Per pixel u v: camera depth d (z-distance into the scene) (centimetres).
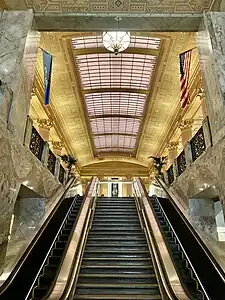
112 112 1531
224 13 558
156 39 919
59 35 842
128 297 403
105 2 571
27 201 757
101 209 826
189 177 744
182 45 870
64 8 578
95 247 573
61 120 1388
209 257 448
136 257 530
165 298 373
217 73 504
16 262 461
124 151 2084
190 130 1210
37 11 578
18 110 497
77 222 592
